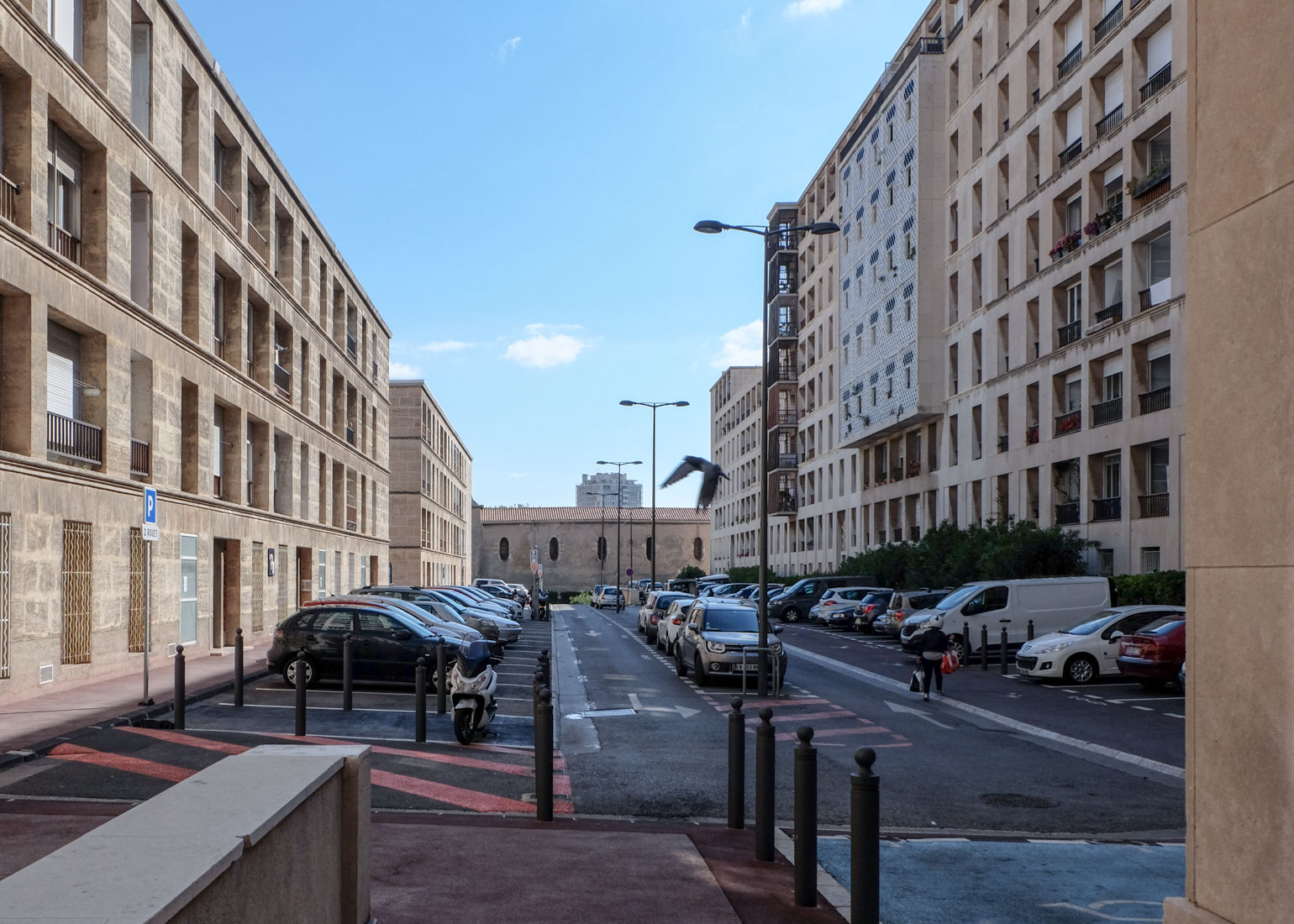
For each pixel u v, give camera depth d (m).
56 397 18.00
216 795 3.52
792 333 71.88
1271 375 3.67
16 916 2.23
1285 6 3.69
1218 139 4.07
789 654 29.09
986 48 40.88
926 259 45.06
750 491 85.94
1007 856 7.93
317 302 37.62
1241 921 3.74
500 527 110.81
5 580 15.13
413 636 18.08
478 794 9.70
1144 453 30.70
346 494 42.38
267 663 20.52
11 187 16.31
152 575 20.86
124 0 20.03
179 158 23.11
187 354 23.25
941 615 26.27
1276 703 3.58
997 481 39.75
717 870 6.91
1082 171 33.56
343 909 4.39
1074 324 34.56
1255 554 3.72
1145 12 29.94
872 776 5.47
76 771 10.18
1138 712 17.14
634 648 31.53
